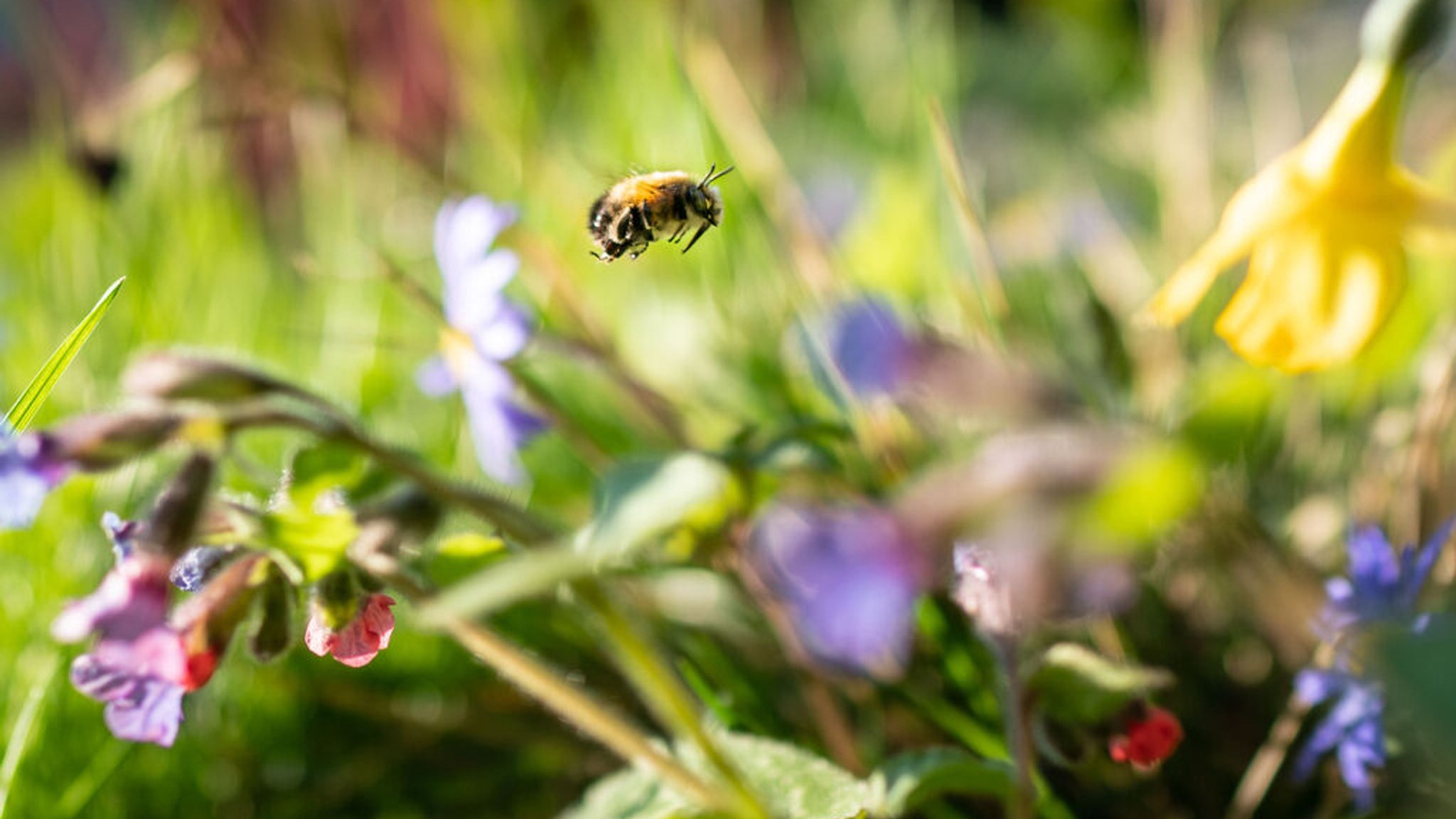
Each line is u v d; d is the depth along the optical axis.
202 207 0.38
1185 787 0.28
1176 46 0.37
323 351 0.35
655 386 0.32
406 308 0.35
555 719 0.31
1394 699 0.22
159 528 0.22
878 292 0.29
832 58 0.47
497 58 0.41
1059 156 0.48
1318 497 0.30
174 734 0.22
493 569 0.23
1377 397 0.32
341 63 0.39
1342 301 0.25
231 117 0.35
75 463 0.21
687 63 0.34
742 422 0.31
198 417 0.22
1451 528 0.24
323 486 0.22
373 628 0.23
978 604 0.22
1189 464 0.18
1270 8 0.45
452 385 0.30
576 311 0.32
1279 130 0.39
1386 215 0.25
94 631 0.22
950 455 0.27
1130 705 0.23
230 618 0.22
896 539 0.18
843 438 0.25
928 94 0.35
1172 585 0.29
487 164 0.40
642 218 0.28
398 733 0.31
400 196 0.39
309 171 0.39
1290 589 0.23
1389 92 0.25
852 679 0.27
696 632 0.29
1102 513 0.17
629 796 0.24
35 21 0.41
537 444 0.34
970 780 0.24
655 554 0.26
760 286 0.33
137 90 0.35
